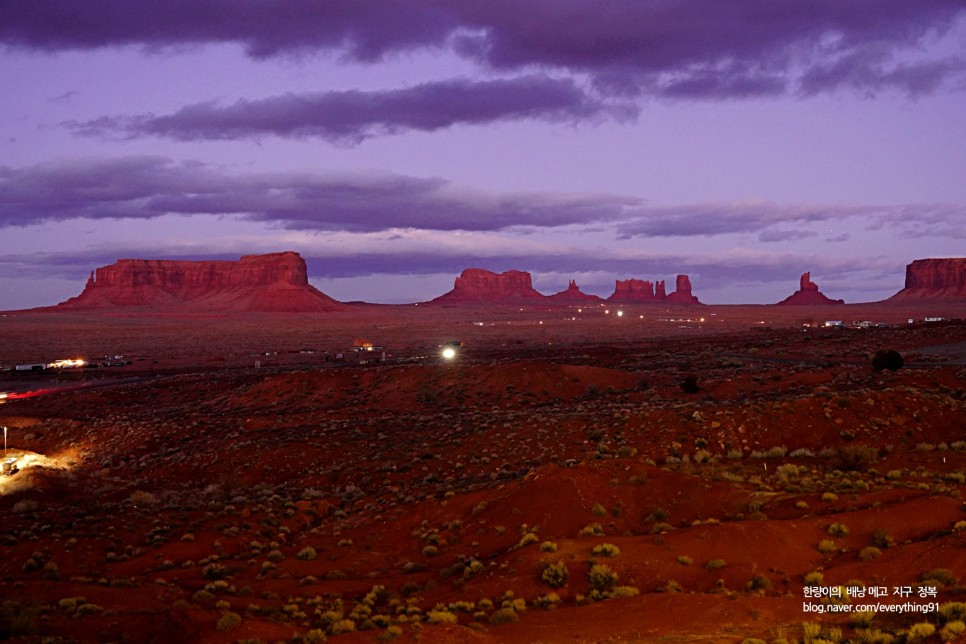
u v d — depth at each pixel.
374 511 31.33
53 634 16.84
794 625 14.64
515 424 46.84
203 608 19.03
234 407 78.06
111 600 20.23
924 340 91.44
